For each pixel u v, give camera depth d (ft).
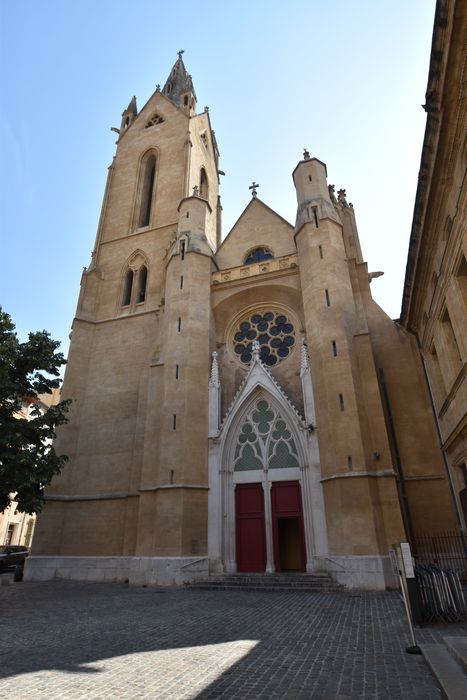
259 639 29.78
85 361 99.25
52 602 48.80
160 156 131.34
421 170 46.42
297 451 72.69
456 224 44.27
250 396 78.54
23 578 77.00
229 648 27.48
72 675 22.29
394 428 72.23
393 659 24.40
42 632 32.55
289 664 23.94
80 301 106.01
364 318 76.43
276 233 103.71
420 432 70.90
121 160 137.59
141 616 39.01
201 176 141.79
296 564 76.69
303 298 81.87
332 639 29.50
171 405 76.54
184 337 82.48
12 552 116.78
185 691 19.94
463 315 47.98
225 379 86.84
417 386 74.69
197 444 73.87
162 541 66.80
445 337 58.65
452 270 49.11
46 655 26.17
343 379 68.74
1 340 64.49
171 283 90.89
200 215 100.42
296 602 46.96
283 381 82.79
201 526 68.69
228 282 91.97
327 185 95.61
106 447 88.02
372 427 66.90
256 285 90.27
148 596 53.42
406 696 18.66
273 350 87.61
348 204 99.55
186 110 139.54
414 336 75.72
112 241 119.24
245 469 74.95
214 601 48.37
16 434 58.59
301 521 69.46
